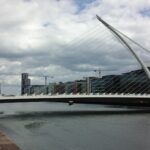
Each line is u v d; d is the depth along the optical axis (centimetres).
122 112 12669
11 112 13212
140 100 14475
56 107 18100
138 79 18600
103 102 15138
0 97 12406
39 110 14762
